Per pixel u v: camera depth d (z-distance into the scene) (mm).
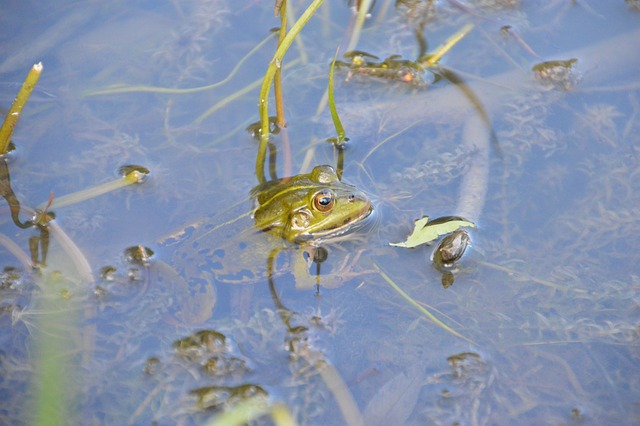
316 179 681
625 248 665
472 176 684
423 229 666
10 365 645
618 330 644
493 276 659
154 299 661
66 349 649
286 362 644
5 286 662
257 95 711
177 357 646
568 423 629
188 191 688
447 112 703
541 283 657
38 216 679
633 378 637
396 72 712
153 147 699
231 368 642
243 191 686
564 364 640
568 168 685
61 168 694
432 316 651
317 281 662
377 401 635
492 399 635
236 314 656
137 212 683
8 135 686
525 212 674
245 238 675
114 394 639
